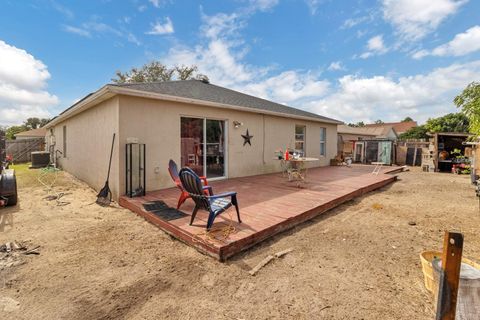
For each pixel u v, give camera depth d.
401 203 5.86
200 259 3.05
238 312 2.13
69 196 6.43
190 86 8.91
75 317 2.06
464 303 1.80
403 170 13.09
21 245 3.40
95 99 6.03
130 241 3.59
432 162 12.91
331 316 2.07
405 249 3.35
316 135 12.32
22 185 7.97
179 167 6.59
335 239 3.68
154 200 5.16
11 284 2.51
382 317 2.05
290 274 2.72
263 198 5.34
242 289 2.46
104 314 2.09
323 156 13.05
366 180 7.92
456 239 1.47
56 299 2.29
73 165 9.80
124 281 2.58
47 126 15.09
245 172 8.59
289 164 8.79
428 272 2.30
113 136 5.69
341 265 2.91
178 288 2.47
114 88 5.13
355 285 2.51
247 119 8.58
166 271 2.78
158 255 3.17
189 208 4.61
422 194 6.93
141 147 5.82
